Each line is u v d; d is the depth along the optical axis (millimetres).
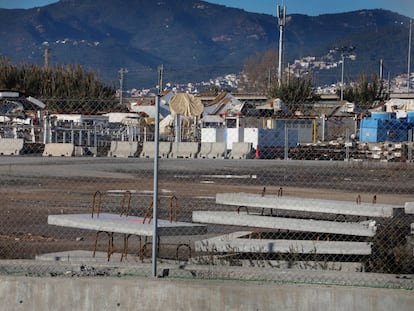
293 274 10273
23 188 25344
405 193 25422
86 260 11844
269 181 29516
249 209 17109
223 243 11945
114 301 9805
